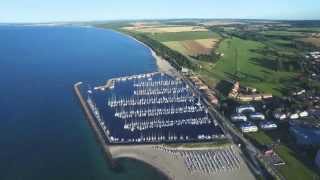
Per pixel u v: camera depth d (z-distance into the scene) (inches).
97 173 7327.8
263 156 7765.8
